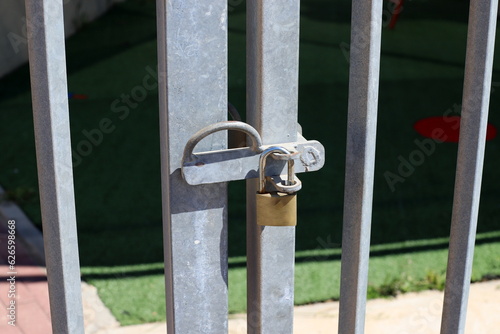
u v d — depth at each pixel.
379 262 4.59
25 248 4.82
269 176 1.47
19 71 9.55
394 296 4.18
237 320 3.90
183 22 1.32
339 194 5.70
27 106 8.06
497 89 8.83
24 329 3.88
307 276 4.39
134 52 10.63
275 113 1.44
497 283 4.33
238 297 4.16
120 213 5.38
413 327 3.83
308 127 7.33
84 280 4.37
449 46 11.10
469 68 1.53
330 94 8.46
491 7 1.47
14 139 6.97
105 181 5.97
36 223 5.20
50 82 1.29
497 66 10.01
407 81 9.02
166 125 1.39
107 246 4.84
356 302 1.59
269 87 1.41
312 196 5.65
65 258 1.41
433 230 5.09
